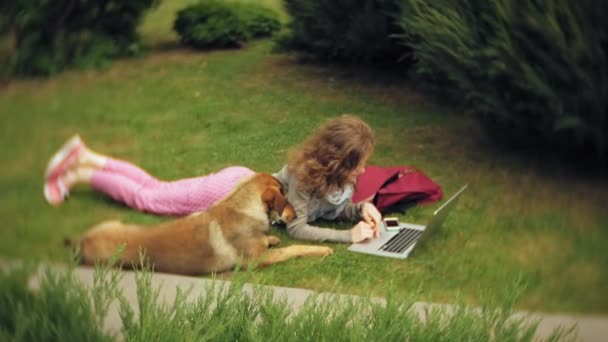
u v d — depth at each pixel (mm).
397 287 4500
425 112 7258
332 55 8742
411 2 6477
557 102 5816
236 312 3365
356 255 4867
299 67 8695
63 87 8180
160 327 3158
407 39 8234
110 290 3436
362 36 8328
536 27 5699
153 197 5344
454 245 5020
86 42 8938
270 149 6484
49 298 3246
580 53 5641
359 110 7332
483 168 6098
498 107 6168
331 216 5309
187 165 6215
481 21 6023
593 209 5473
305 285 4492
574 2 5629
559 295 4461
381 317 3236
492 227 5230
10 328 3217
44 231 5102
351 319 3348
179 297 3562
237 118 7172
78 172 5523
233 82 8203
